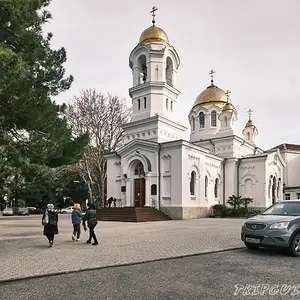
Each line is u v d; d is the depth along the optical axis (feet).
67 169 132.77
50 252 38.91
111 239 50.85
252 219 39.14
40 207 198.29
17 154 45.34
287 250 36.58
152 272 28.73
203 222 87.56
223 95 152.05
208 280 25.59
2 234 60.08
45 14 48.83
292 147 181.88
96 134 132.87
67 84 57.77
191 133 155.22
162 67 118.93
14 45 43.60
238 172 132.67
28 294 22.40
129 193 112.78
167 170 105.50
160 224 80.84
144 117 116.78
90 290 23.16
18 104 40.29
